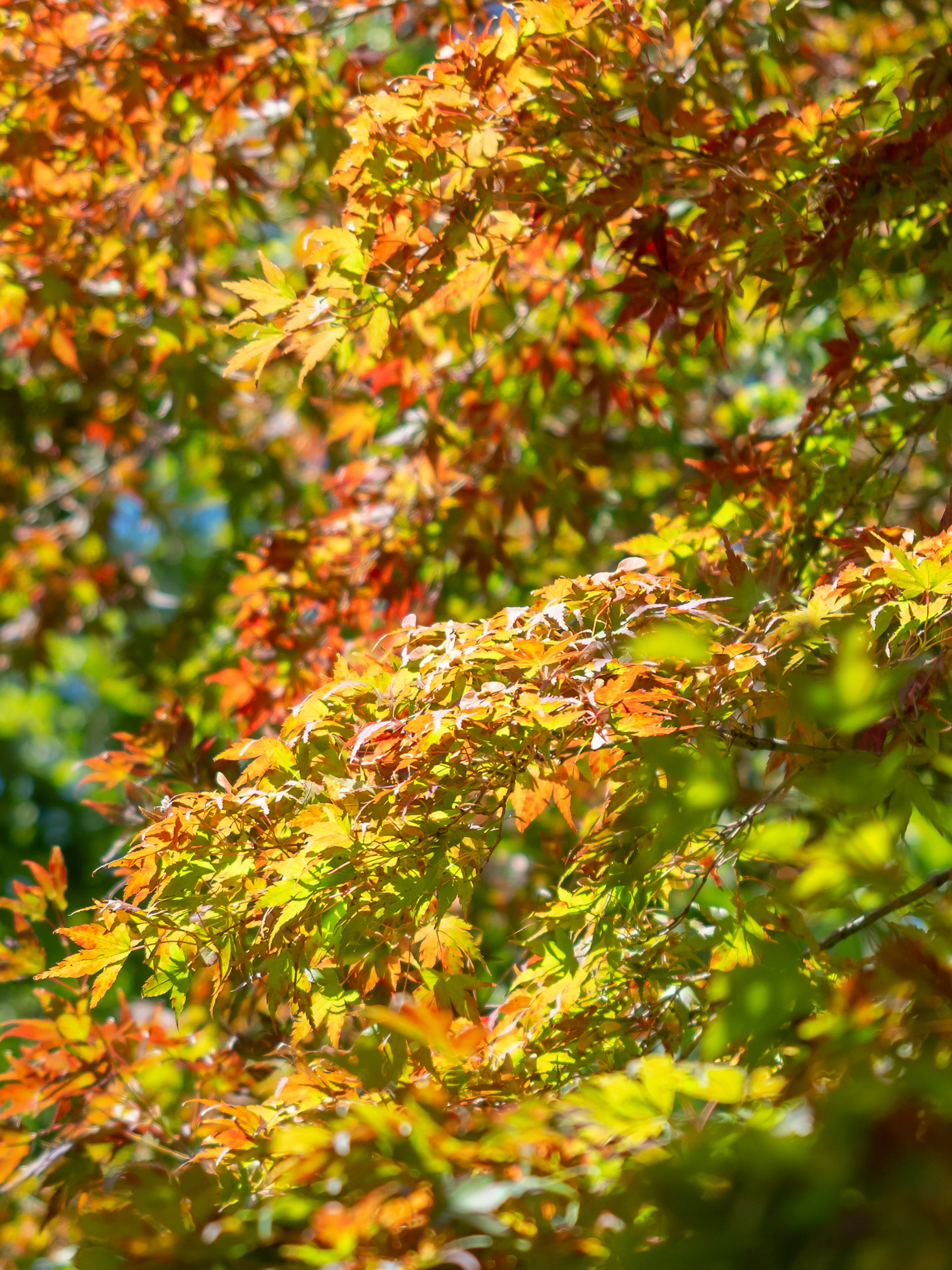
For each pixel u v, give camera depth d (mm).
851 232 4020
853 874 3508
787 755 3836
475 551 4879
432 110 3912
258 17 4355
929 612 3709
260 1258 3521
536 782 3744
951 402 4117
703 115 3949
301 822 3693
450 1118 3578
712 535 4047
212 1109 3805
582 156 3984
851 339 4137
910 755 3711
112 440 6340
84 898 11062
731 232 4012
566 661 3727
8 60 4262
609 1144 3539
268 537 4766
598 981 3809
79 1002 4051
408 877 3727
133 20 4285
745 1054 3576
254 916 3744
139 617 7992
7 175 4793
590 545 5445
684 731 3707
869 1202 3309
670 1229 3461
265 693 4395
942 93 4016
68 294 4379
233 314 5484
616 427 6168
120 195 4398
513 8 3924
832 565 4035
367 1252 3510
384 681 3773
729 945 3719
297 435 7148
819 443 4168
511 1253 3508
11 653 7496
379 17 7715
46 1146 4020
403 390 4391
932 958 3500
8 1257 4016
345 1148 3539
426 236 3934
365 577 4629
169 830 3740
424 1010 3553
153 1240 3531
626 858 3760
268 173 5590
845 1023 3498
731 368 6199
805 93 4246
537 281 4477
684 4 4055
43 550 7328
